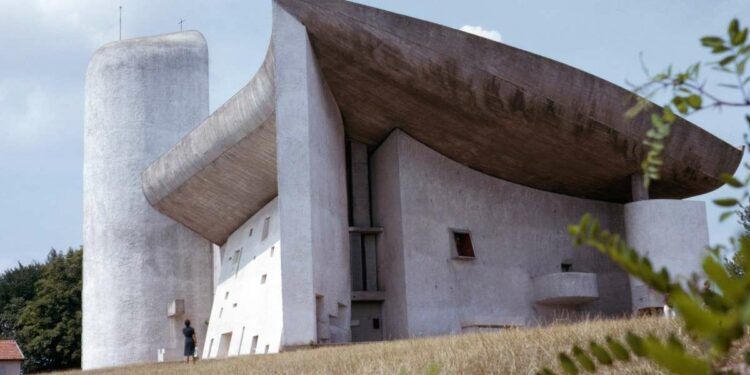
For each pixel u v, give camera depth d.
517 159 30.77
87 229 42.97
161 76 44.16
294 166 24.80
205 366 18.73
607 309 33.25
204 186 34.59
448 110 27.89
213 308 38.59
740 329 1.22
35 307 53.59
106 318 41.50
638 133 28.28
